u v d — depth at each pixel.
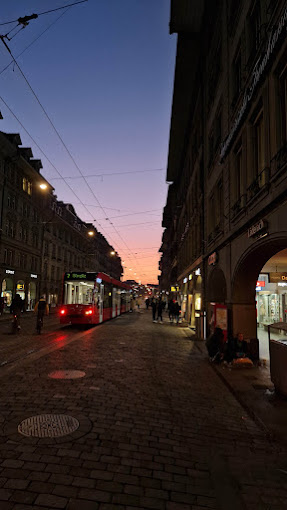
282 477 3.61
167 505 2.98
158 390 6.84
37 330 15.62
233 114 11.31
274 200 7.18
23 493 2.98
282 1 7.04
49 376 7.34
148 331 18.44
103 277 20.98
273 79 7.54
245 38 9.91
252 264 10.00
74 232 50.53
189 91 21.64
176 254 38.84
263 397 6.41
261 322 19.64
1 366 8.25
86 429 4.52
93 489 3.13
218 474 3.62
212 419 5.39
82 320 18.05
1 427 4.43
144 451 4.04
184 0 15.28
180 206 32.50
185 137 26.91
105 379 7.36
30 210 35.28
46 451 3.82
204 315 15.61
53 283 42.78
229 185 11.71
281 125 7.35
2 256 29.36
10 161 30.20
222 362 9.67
